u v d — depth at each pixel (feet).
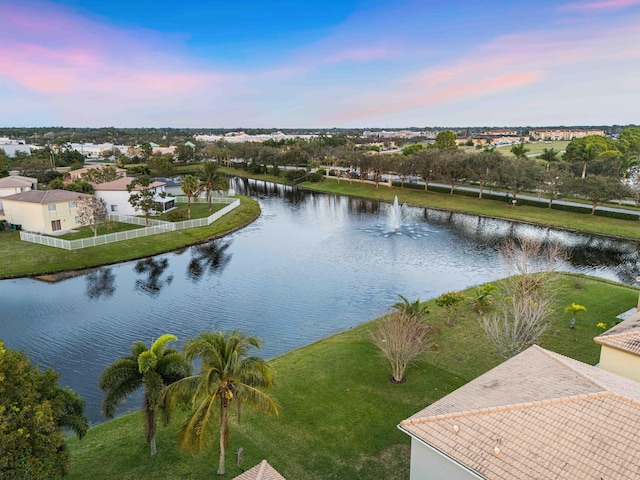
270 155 454.81
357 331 113.80
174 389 57.36
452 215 270.67
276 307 134.92
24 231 207.10
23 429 47.32
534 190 296.51
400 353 86.69
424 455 53.31
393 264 176.24
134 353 63.98
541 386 55.93
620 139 548.31
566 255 178.40
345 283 155.53
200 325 122.11
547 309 104.58
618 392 51.34
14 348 108.37
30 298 140.05
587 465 43.50
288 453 68.39
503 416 50.72
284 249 199.11
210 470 64.28
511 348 87.61
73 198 216.74
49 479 52.95
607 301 128.26
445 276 161.89
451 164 309.83
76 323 122.72
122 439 71.56
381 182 376.89
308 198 341.21
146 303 137.28
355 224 248.93
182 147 529.86
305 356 99.35
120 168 420.77
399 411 79.00
